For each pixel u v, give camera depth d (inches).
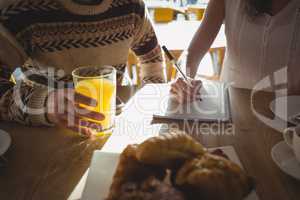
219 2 44.3
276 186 18.4
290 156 20.8
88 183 18.5
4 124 25.9
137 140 23.8
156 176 15.0
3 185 18.6
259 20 38.8
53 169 20.3
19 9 32.4
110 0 34.5
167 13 85.5
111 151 22.3
